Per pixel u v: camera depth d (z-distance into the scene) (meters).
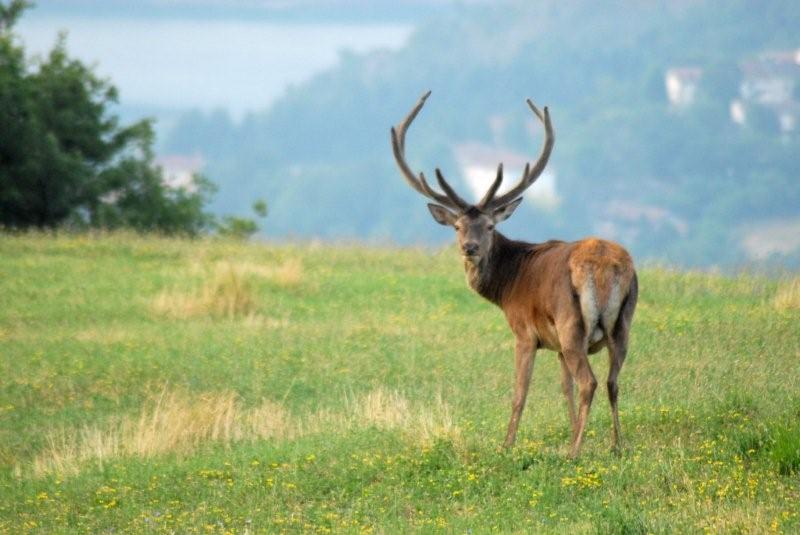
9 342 55.12
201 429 41.09
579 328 33.25
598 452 33.50
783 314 51.53
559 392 43.34
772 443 32.19
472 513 30.34
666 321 51.28
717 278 62.44
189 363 50.53
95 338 55.34
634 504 29.80
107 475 36.69
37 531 32.47
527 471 32.28
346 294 62.94
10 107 99.88
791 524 27.59
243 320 57.84
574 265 33.38
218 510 32.12
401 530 29.39
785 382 40.50
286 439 39.16
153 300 62.06
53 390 48.38
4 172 99.69
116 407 46.53
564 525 28.72
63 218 102.56
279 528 30.59
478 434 36.16
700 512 28.69
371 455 34.69
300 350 51.66
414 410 40.66
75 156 103.50
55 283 66.62
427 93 40.56
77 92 107.69
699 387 40.50
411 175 39.28
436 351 50.19
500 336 52.34
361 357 49.94
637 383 42.38
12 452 42.50
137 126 110.69
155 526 31.61
